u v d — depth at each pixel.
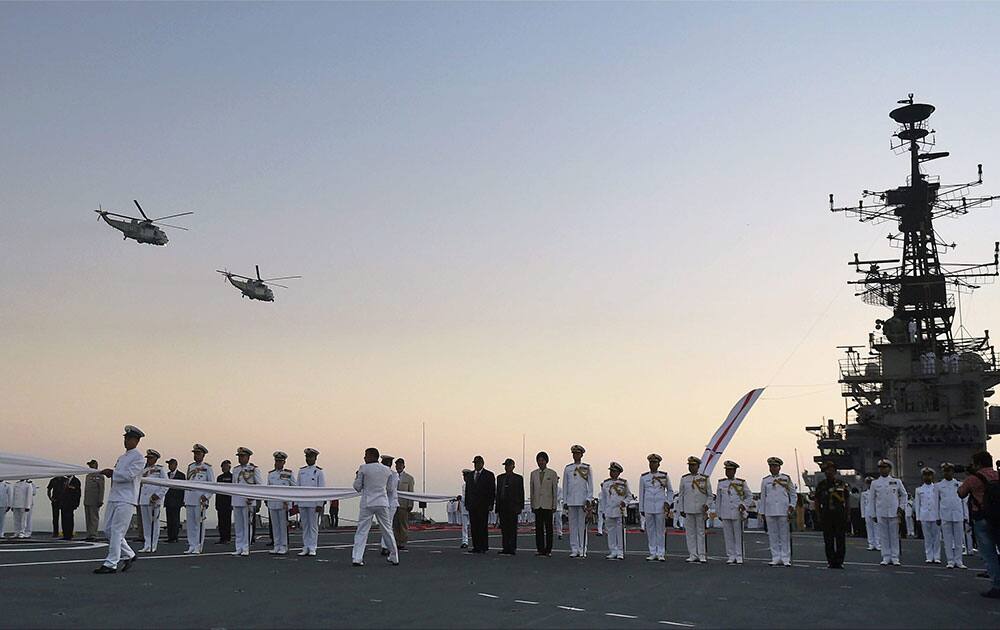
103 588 13.22
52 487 27.81
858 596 13.78
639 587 14.70
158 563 17.98
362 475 18.58
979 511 14.23
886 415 43.75
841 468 49.56
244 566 17.55
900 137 48.06
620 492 22.22
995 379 42.81
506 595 13.17
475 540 23.66
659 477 22.02
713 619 10.95
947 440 42.66
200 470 22.25
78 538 27.98
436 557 21.31
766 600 13.03
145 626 9.74
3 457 15.38
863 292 48.16
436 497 25.39
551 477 23.20
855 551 26.83
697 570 18.56
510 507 23.33
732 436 30.31
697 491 21.53
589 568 18.67
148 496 21.72
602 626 10.14
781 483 20.69
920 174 47.28
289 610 11.19
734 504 21.19
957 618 11.35
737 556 21.25
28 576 14.81
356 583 14.60
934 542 22.61
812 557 23.55
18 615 10.45
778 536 20.61
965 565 21.66
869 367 44.59
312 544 20.92
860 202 48.59
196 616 10.55
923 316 46.59
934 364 43.47
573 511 22.83
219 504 26.34
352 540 28.41
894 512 21.36
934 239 47.38
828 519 19.98
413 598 12.61
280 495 20.02
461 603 12.09
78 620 10.11
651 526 21.98
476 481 23.72
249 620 10.28
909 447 43.59
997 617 11.55
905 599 13.48
